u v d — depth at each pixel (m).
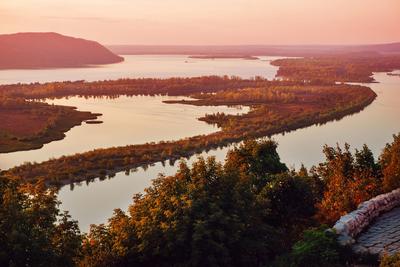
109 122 190.25
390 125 169.12
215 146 137.25
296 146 133.75
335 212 30.06
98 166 114.00
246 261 22.27
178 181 24.67
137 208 25.78
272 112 198.12
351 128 164.25
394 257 17.70
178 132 166.50
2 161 126.31
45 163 116.81
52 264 21.95
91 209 82.44
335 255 20.00
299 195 32.56
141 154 125.19
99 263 24.23
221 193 23.70
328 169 44.03
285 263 20.64
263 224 24.39
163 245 22.50
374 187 32.28
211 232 22.05
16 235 21.02
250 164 39.72
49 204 24.06
